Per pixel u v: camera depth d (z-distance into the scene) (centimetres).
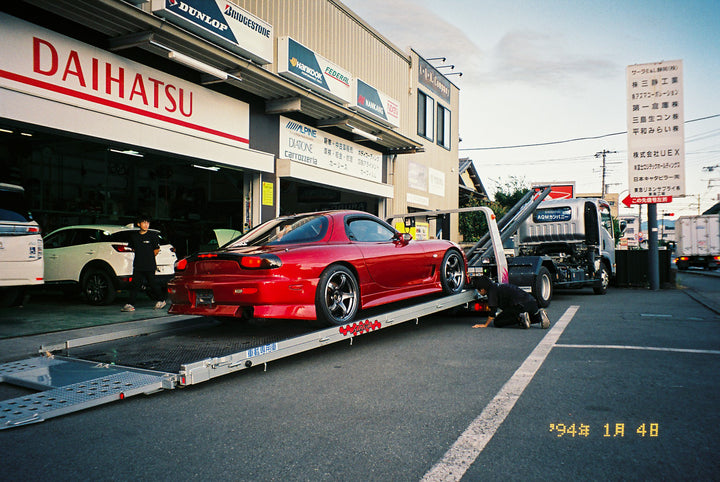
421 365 490
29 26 642
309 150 1209
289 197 1598
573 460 272
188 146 868
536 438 304
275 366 493
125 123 759
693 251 3044
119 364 443
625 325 735
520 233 1275
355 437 308
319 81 1079
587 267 1204
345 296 551
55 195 1300
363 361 510
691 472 257
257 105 1048
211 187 1708
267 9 1032
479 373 458
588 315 850
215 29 810
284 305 491
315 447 293
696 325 732
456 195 2206
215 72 834
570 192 1897
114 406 375
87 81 714
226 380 444
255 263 485
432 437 306
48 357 489
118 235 959
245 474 259
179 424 335
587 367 477
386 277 606
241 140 1006
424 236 1888
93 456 284
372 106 1314
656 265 1459
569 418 338
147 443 302
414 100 1777
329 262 527
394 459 275
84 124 702
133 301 869
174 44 784
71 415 354
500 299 711
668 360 504
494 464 268
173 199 1636
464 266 778
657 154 1480
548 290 959
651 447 289
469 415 345
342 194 1580
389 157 1609
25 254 789
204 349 468
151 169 1563
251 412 358
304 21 1155
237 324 605
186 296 529
